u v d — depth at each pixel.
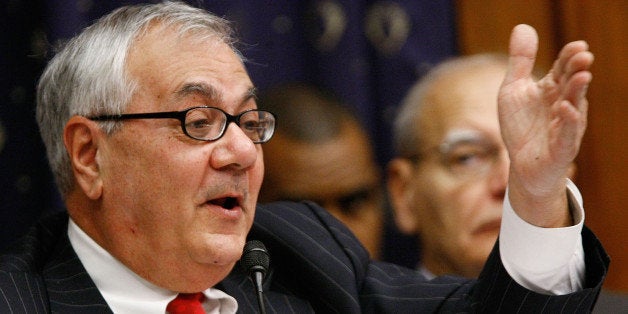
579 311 5.39
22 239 5.97
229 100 5.55
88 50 5.65
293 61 8.64
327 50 8.66
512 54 5.30
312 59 8.67
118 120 5.50
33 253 5.81
